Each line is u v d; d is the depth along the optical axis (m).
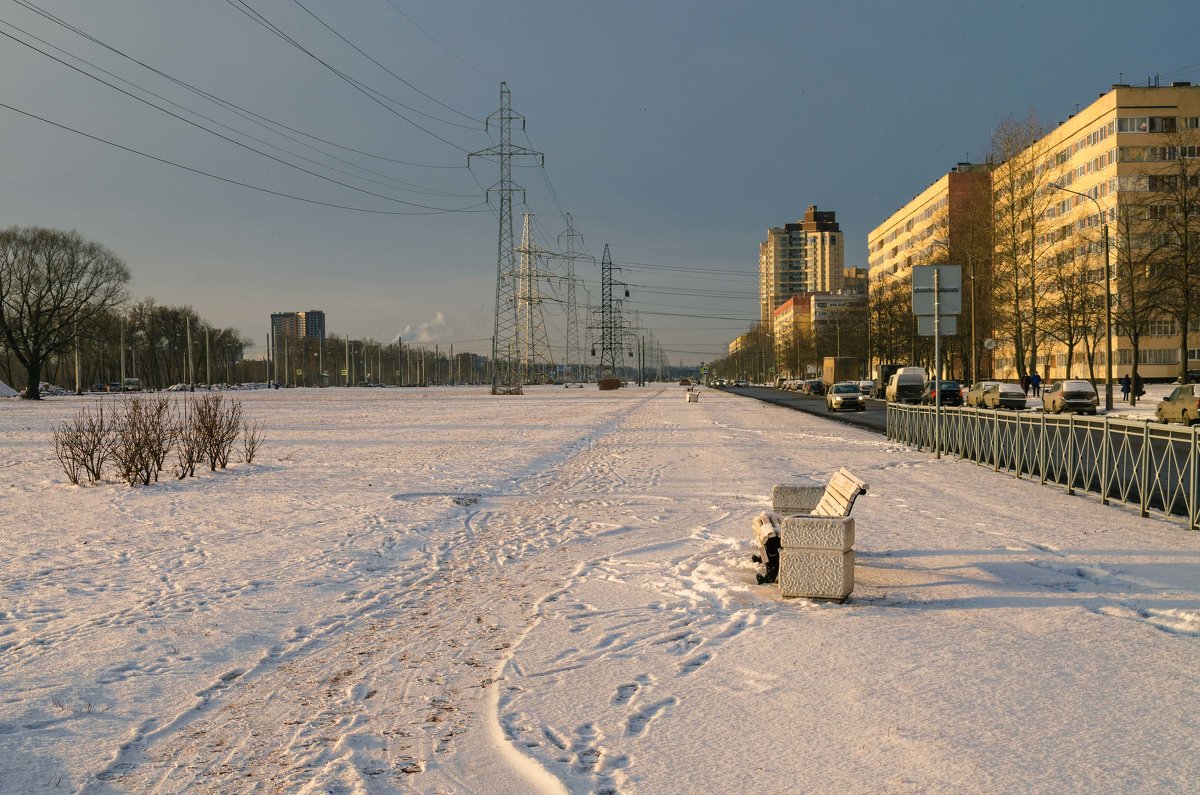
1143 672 5.56
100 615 7.63
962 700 5.13
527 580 8.86
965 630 6.59
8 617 7.56
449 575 9.20
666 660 6.09
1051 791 3.97
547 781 4.23
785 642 6.38
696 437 29.59
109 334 112.44
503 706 5.27
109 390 122.50
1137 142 76.56
